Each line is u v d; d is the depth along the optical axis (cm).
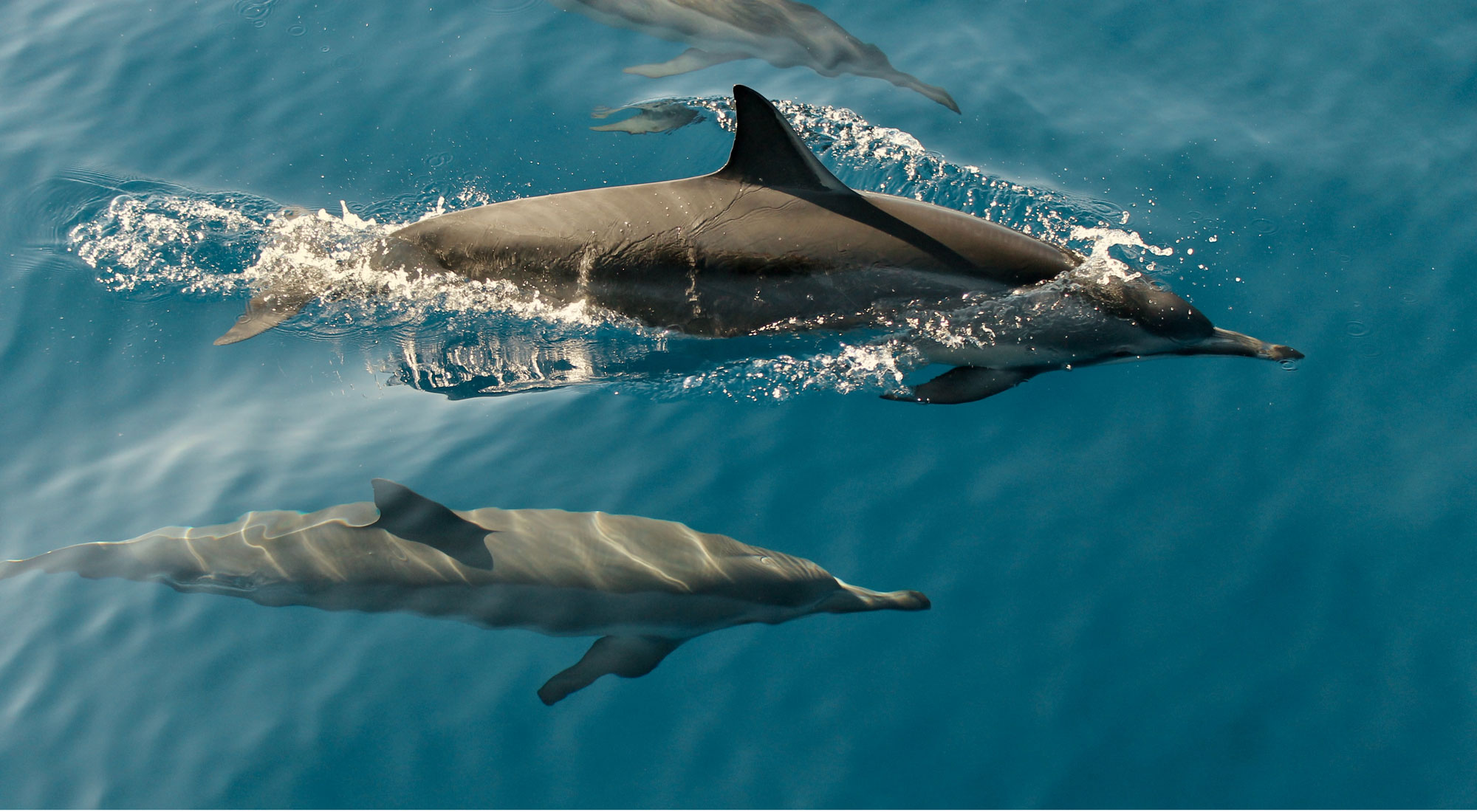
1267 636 505
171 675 500
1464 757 460
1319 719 475
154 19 937
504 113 842
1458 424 593
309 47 905
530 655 498
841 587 526
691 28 892
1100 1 959
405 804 455
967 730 475
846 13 955
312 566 517
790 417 611
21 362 654
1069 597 522
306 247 711
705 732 477
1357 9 934
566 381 645
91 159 796
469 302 655
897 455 588
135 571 536
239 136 824
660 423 612
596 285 629
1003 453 588
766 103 582
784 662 500
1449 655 495
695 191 625
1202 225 736
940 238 616
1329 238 721
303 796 458
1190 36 917
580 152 810
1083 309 619
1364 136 805
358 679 495
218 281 705
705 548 527
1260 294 684
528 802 455
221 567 527
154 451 605
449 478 582
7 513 573
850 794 455
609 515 542
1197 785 456
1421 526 544
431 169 800
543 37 914
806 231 611
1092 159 798
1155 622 511
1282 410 605
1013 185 770
